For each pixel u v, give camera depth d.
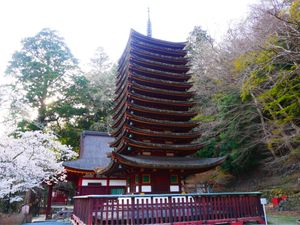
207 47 32.16
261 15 16.36
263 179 23.98
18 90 31.20
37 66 32.94
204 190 26.78
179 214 10.58
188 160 15.42
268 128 20.27
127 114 14.81
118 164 13.69
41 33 36.38
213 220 11.04
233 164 25.86
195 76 31.44
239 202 12.11
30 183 17.14
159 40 20.36
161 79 18.59
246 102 22.30
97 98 41.03
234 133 24.11
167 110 16.69
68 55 36.66
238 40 21.66
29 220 19.20
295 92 16.19
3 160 15.45
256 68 16.09
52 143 19.75
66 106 33.38
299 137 18.00
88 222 9.49
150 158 14.58
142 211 10.01
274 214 16.77
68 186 33.31
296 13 12.58
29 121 27.42
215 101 27.97
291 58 13.24
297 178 20.80
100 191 22.56
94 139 29.56
